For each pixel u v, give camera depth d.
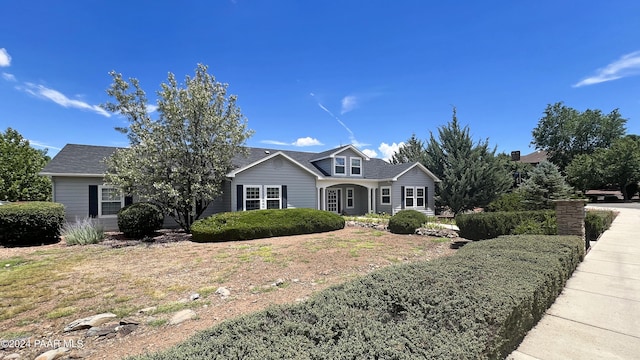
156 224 11.05
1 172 18.52
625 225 11.62
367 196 21.25
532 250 4.73
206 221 10.35
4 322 3.83
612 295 4.16
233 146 11.89
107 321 3.79
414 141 39.59
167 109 10.49
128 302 4.47
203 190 11.27
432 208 21.11
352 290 2.78
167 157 10.65
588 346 2.80
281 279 5.56
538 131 44.28
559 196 12.97
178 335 3.38
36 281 5.48
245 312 4.03
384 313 2.31
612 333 3.06
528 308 2.87
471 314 2.25
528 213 8.80
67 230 10.29
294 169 16.06
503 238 5.93
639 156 31.23
